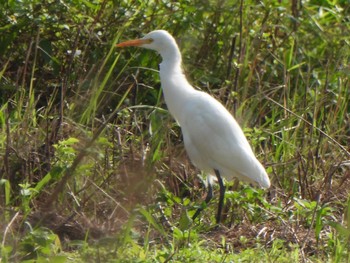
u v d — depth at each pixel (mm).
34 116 11797
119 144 11242
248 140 12289
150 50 13406
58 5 13086
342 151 12602
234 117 12250
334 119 13320
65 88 12375
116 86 13125
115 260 8547
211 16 14047
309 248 10062
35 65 13148
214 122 11195
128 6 13609
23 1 12914
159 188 10906
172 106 11695
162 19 13688
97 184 10773
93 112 11742
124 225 9602
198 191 11680
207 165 11367
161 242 9914
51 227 9828
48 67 13242
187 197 11602
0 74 12234
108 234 9523
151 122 11945
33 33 13219
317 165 12258
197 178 11789
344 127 13266
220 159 11148
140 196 10266
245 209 10977
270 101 13438
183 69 12977
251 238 10336
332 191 11680
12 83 12922
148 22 13625
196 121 11266
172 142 12586
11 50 13289
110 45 13219
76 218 10023
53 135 11125
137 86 12828
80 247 9336
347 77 14164
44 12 13094
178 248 9523
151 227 10156
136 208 9609
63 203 10359
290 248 10086
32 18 12969
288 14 14602
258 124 12906
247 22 14234
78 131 11383
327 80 13492
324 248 10023
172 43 11750
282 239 10234
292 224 10656
